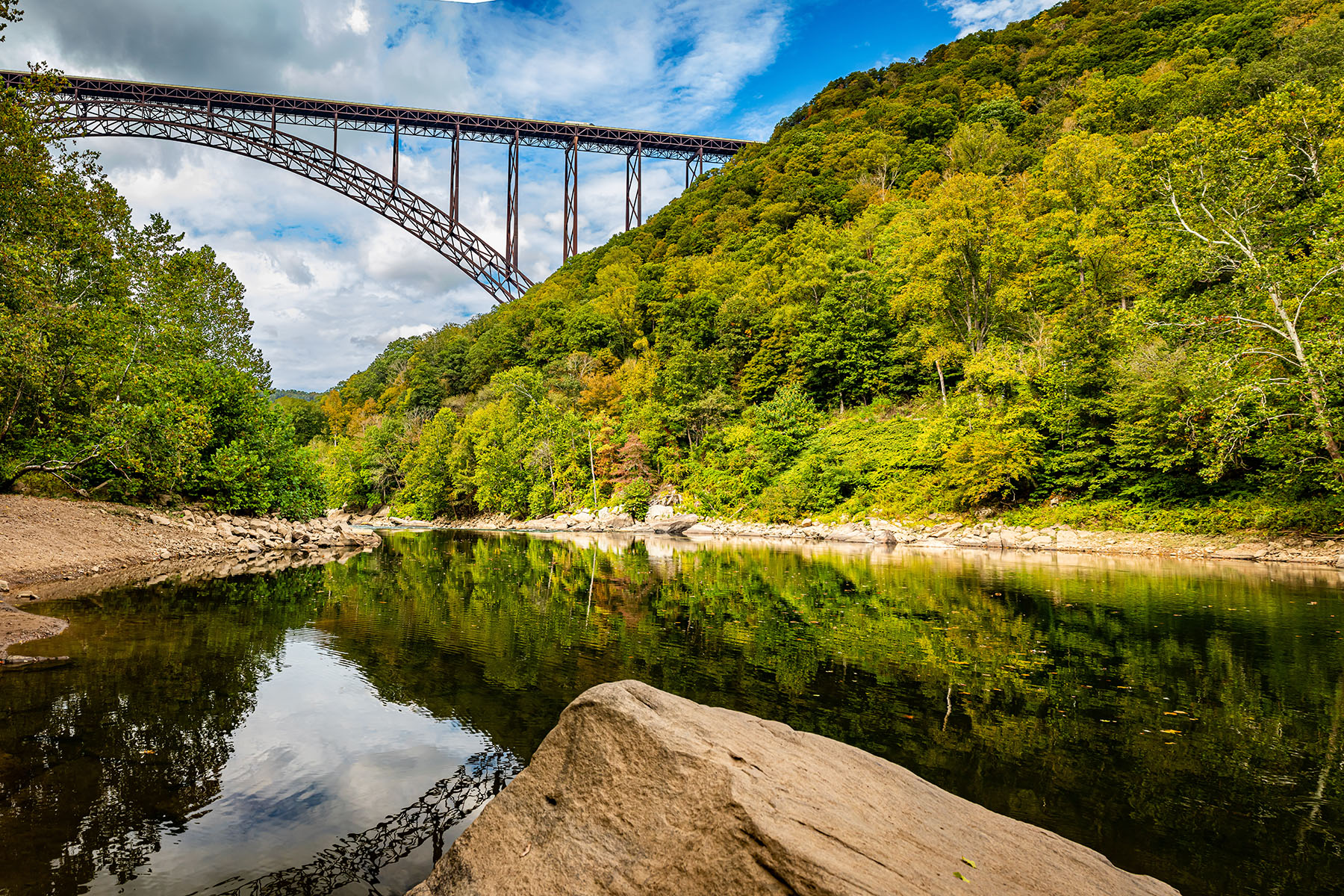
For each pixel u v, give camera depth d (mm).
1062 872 3006
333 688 7469
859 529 34625
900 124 97438
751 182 102250
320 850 4027
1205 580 16469
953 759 5617
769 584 17188
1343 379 19078
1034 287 39594
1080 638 10258
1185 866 4051
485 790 4961
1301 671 8406
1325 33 55312
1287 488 21516
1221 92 54969
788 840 2590
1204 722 6555
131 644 9125
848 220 81500
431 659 8914
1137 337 24078
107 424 20547
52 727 5941
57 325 20453
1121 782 5223
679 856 2748
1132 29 92438
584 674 8203
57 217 22594
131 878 3637
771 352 53406
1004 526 29594
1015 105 86875
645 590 16109
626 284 93812
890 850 2764
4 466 19359
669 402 54531
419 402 94875
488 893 2975
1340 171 21594
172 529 22703
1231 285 21781
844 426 46219
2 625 9445
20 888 3504
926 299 42625
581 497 56312
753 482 43438
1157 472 26688
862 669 8516
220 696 7016
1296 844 4293
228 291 31797
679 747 3094
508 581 17891
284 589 15086
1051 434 30609
